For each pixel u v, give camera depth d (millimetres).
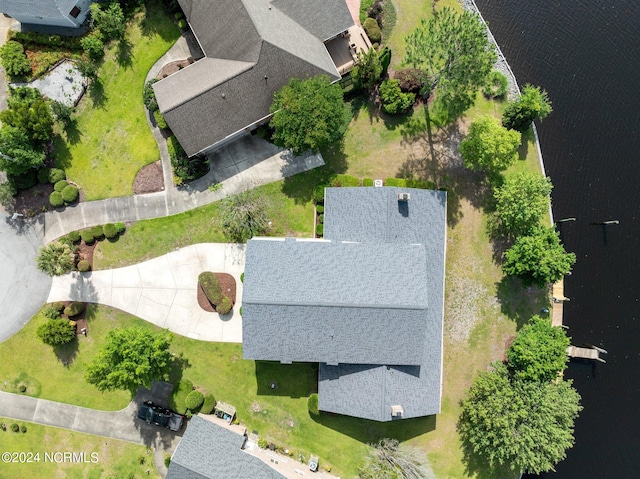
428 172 51281
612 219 52750
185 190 51156
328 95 44750
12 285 50688
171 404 49188
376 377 45281
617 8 54719
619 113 53562
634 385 51375
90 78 51406
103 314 50469
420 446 49438
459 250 50875
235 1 46031
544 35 54344
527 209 45312
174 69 51406
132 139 51312
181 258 50656
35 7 48062
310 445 49531
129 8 51625
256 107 47656
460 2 53375
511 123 48781
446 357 50281
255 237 48250
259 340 44656
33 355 50469
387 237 45719
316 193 49875
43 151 50094
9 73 50406
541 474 50781
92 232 50344
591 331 51875
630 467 50688
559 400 44562
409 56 45250
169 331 50156
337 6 48188
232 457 45531
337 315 43812
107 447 50094
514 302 50656
